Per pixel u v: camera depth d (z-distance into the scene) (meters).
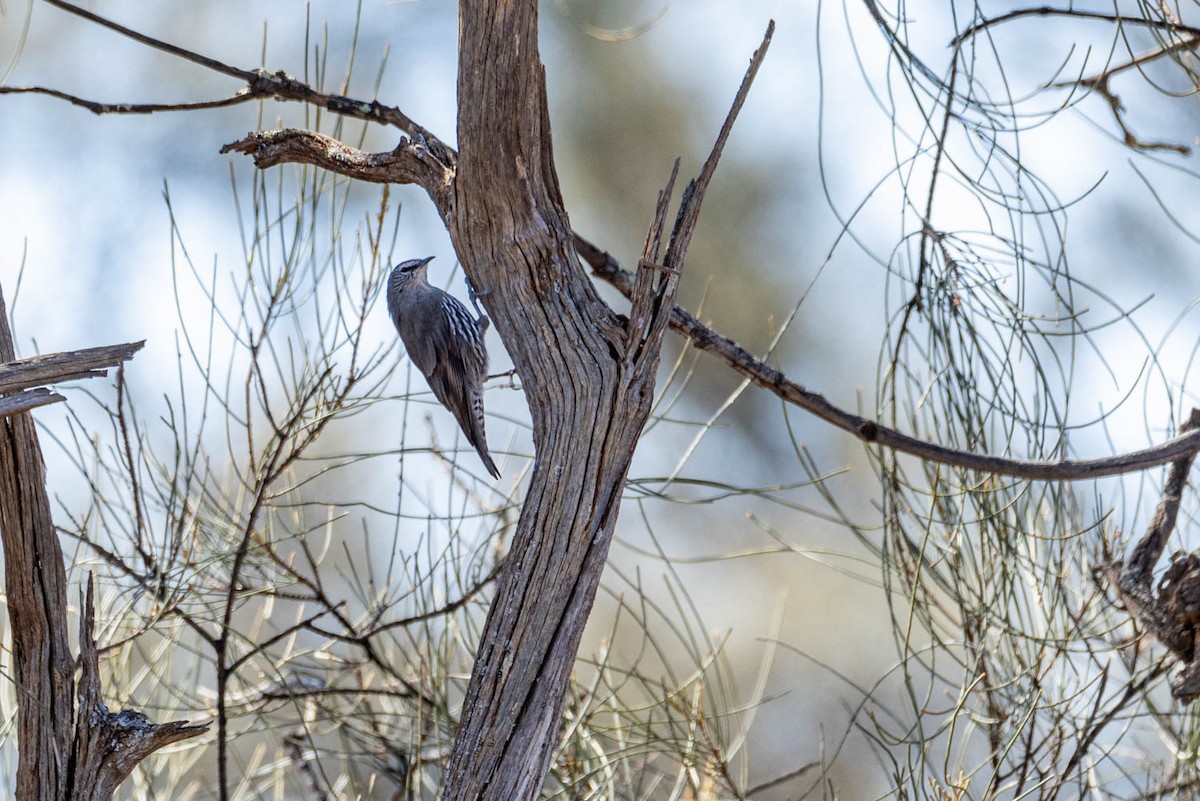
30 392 6.14
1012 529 7.91
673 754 8.61
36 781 6.55
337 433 14.96
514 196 6.23
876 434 7.91
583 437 6.30
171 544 8.59
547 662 6.23
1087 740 7.34
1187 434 7.57
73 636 9.02
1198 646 6.99
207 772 10.62
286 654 9.74
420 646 9.34
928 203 7.94
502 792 6.14
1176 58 8.03
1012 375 7.78
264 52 8.65
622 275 9.34
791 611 16.00
